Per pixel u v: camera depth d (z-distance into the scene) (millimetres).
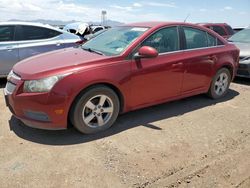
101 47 4633
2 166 3184
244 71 7277
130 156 3467
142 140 3896
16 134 3971
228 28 13406
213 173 3186
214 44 5574
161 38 4668
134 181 2988
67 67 3773
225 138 4070
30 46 6727
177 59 4750
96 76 3809
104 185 2914
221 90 5883
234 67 5934
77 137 3916
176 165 3307
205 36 5422
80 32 11125
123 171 3154
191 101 5672
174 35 4871
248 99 5992
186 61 4883
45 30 7027
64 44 7117
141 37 4406
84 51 4551
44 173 3080
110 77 3934
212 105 5492
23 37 6734
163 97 4738
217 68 5535
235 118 4863
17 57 6602
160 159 3422
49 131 4074
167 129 4293
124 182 2969
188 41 5074
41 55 4543
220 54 5551
